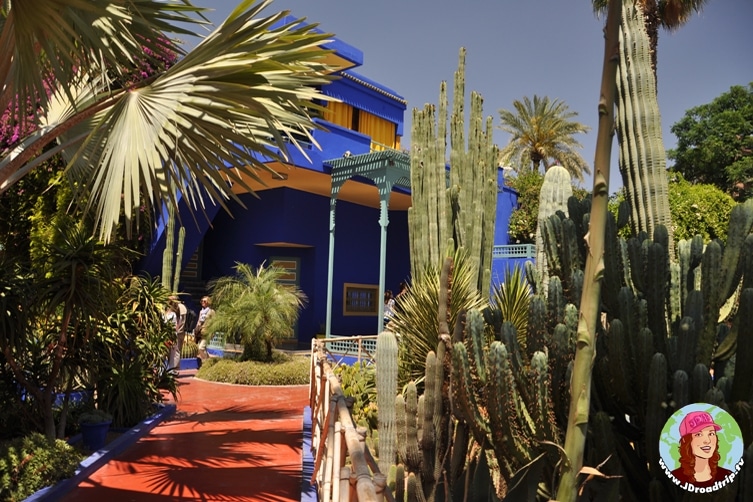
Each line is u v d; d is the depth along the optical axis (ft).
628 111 13.30
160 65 16.19
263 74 15.24
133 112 14.70
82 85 19.51
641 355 8.38
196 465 19.21
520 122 98.78
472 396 9.54
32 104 14.66
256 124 15.62
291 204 55.77
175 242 49.90
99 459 18.71
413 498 11.51
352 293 61.98
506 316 22.41
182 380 39.73
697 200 51.13
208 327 42.75
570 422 5.02
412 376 22.24
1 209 40.01
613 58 4.90
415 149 26.96
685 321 8.44
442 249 25.22
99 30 15.29
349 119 62.49
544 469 8.75
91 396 23.43
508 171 84.48
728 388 8.15
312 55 15.69
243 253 58.59
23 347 18.95
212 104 14.34
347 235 61.77
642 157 13.00
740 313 7.82
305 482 16.70
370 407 22.90
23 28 13.19
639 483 8.71
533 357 8.49
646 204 12.91
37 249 36.99
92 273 19.56
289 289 45.39
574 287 8.92
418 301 22.38
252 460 19.93
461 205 25.57
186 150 15.01
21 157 15.74
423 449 11.23
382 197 44.80
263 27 14.70
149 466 18.98
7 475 14.71
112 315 22.75
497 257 54.90
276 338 41.93
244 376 38.37
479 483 7.68
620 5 4.93
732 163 92.94
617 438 8.70
